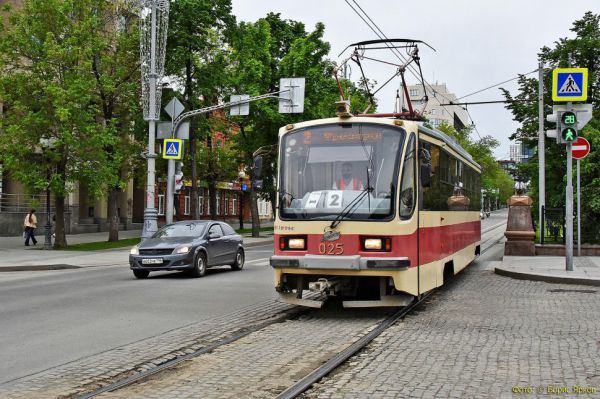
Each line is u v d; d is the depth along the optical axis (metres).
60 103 25.89
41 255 24.72
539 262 18.53
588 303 11.27
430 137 11.52
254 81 37.03
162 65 25.97
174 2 32.91
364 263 9.59
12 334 8.70
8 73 27.44
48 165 26.98
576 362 6.70
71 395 5.72
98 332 8.82
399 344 7.80
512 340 7.92
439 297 12.33
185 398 5.56
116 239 32.12
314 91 37.97
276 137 39.09
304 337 8.34
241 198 50.25
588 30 29.92
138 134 33.00
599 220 21.20
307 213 10.05
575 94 15.54
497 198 129.00
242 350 7.57
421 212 10.55
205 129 35.62
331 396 5.58
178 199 50.84
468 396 5.50
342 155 10.18
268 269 19.55
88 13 28.47
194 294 13.05
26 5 27.72
